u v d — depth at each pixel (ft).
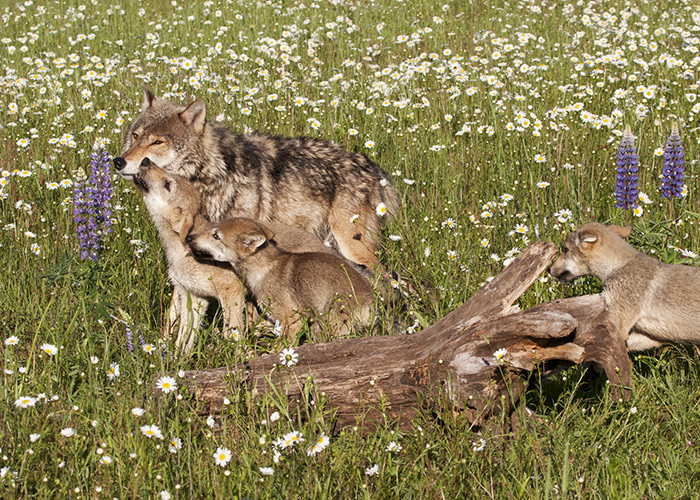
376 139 30.86
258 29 49.29
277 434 13.32
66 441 13.09
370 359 14.26
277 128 32.55
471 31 48.98
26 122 31.42
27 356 17.85
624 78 34.94
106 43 46.01
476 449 12.74
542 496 12.35
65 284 20.20
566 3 54.70
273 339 18.03
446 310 18.90
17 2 60.75
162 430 13.29
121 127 31.45
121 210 24.48
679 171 21.17
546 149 28.43
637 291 16.78
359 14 53.78
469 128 29.71
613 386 14.73
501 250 22.85
